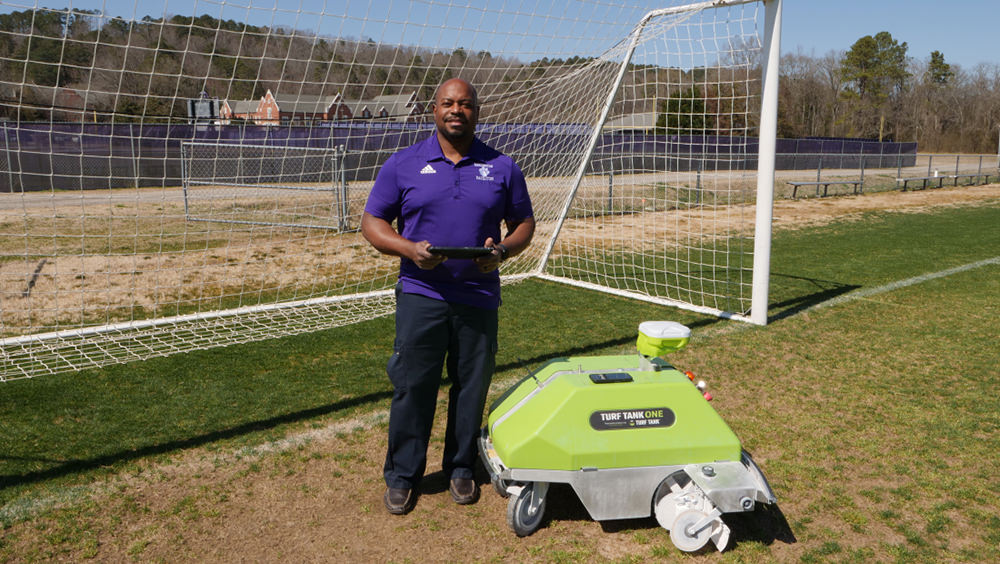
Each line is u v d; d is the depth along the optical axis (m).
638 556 2.60
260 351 5.17
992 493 3.09
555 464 2.60
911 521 2.86
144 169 15.14
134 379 4.53
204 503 3.00
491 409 2.98
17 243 9.66
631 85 6.97
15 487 3.11
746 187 19.20
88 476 3.23
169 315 6.30
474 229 2.76
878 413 4.01
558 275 8.21
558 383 2.71
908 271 8.27
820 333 5.68
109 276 7.80
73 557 2.59
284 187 10.48
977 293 7.05
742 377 4.64
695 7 5.80
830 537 2.73
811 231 11.98
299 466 3.36
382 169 2.83
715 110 6.79
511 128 7.32
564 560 2.57
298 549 2.65
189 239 10.42
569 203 7.71
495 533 2.77
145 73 4.48
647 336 2.74
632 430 2.65
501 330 5.83
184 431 3.74
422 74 5.75
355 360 4.97
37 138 13.88
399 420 2.88
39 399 4.16
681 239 11.12
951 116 68.50
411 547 2.66
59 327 5.85
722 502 2.54
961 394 4.29
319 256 9.25
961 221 13.22
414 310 2.80
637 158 11.07
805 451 3.51
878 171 28.23
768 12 5.42
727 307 6.67
